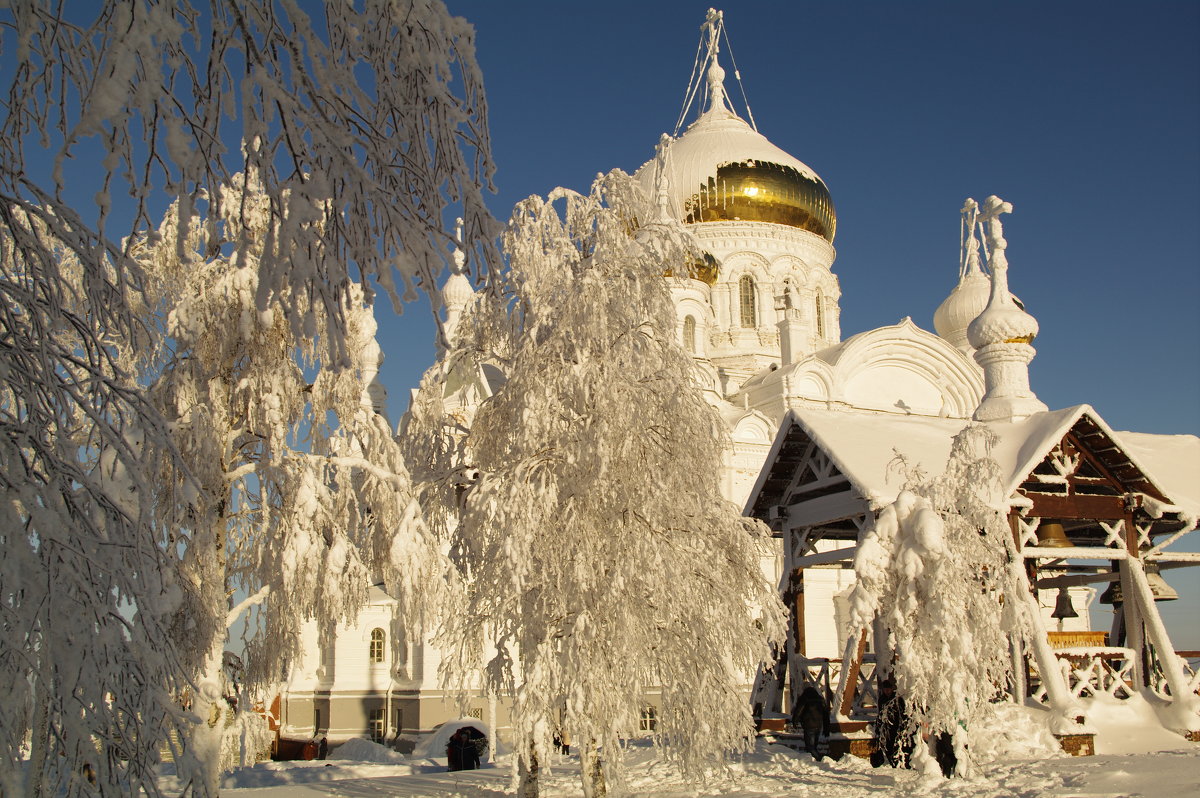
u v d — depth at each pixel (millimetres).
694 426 17578
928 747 18141
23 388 6016
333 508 18625
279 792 21625
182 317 17375
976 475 18938
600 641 16531
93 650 5766
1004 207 28312
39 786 6078
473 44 7531
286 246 6781
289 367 18156
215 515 16703
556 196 19125
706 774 20250
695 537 17688
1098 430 22000
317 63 6832
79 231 6352
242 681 19328
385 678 39125
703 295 54344
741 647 18078
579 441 16844
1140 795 14422
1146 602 22000
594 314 17328
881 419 24188
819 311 62406
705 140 62469
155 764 6121
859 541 21359
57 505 5941
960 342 56562
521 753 16938
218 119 6723
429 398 20188
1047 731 19984
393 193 7395
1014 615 19609
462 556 19344
